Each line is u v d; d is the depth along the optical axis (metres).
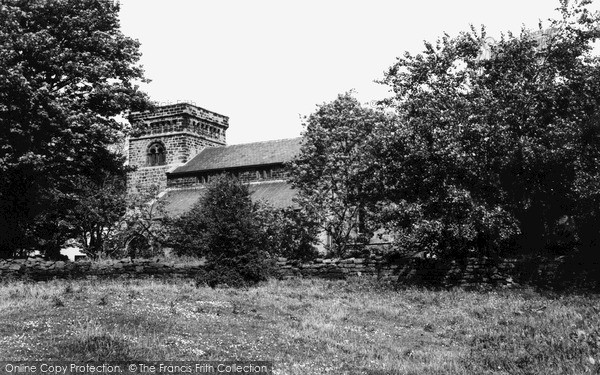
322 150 40.75
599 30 26.03
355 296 21.62
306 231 37.12
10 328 12.99
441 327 15.95
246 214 25.58
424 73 27.73
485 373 10.86
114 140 35.22
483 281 24.03
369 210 34.00
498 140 24.11
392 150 26.64
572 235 25.31
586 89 25.25
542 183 25.14
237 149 67.12
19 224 34.59
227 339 13.09
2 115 31.48
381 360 12.08
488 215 22.92
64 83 35.62
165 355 11.30
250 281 24.34
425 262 25.27
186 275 26.61
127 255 48.25
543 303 19.00
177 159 69.88
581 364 10.70
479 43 28.08
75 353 11.09
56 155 32.78
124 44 36.59
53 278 27.27
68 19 33.66
